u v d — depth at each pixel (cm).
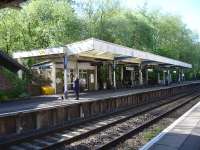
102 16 5550
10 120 1609
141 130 1755
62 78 4025
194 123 1706
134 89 4550
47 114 1873
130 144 1414
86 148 1344
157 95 4122
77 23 4728
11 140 1425
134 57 4094
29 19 4528
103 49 3222
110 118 2225
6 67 1470
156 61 5041
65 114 2048
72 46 3175
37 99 3150
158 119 2161
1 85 3278
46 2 4597
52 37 4478
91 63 4478
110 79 4912
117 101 2800
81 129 1764
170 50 8575
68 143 1427
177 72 8331
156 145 1203
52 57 3578
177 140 1285
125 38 5722
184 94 5084
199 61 10381
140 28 6475
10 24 4416
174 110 2734
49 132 1609
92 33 5178
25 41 4472
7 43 4397
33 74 3838
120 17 5709
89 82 4488
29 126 1727
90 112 2331
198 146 1186
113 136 1600
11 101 3041
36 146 1365
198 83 8750
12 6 1034
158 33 8319
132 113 2495
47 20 4581
